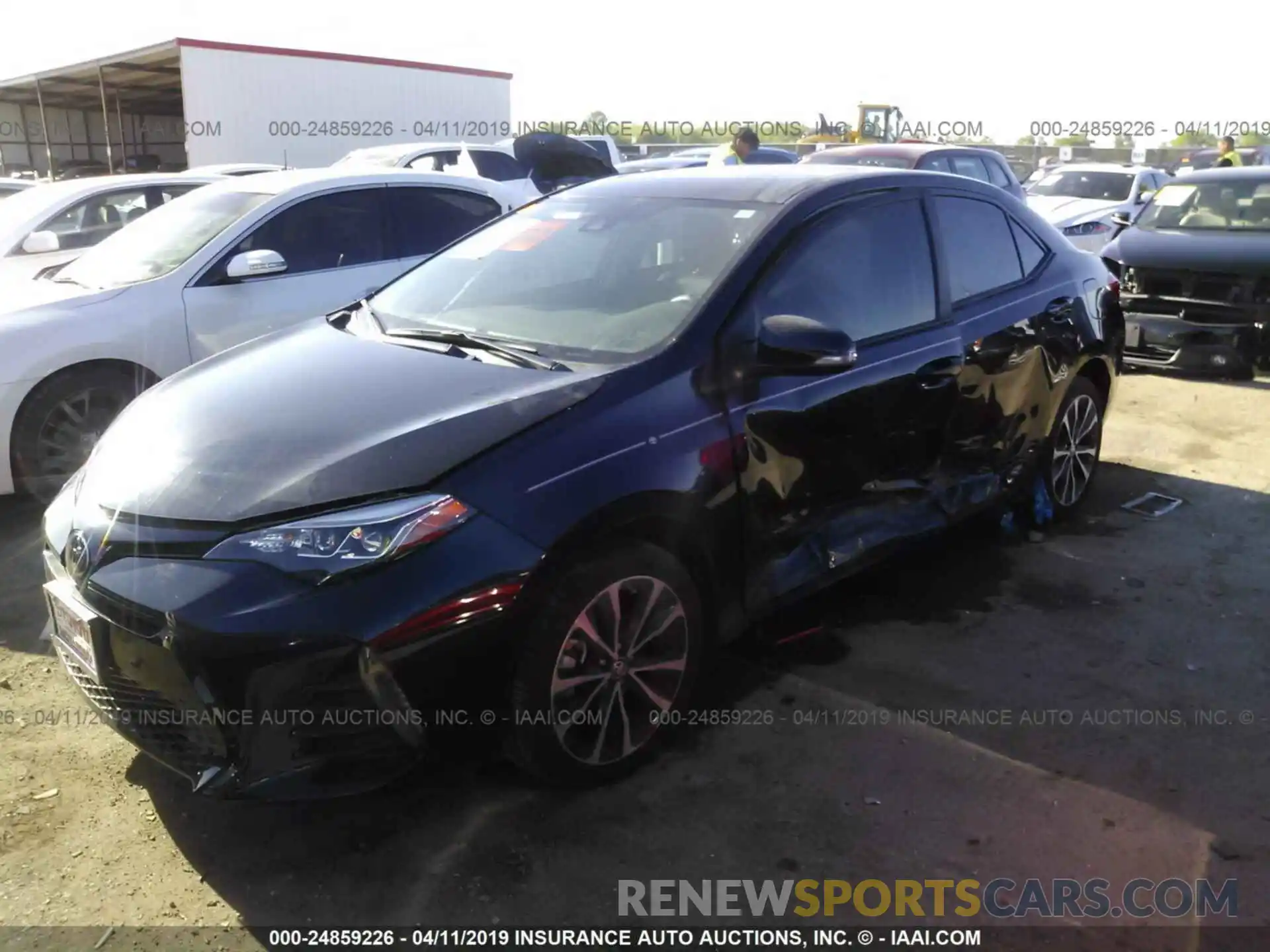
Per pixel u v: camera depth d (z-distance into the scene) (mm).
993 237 4520
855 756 3203
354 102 19391
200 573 2555
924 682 3645
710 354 3193
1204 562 4699
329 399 3059
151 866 2738
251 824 2896
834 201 3766
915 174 4219
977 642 3938
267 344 3744
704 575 3188
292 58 18469
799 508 3465
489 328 3586
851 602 4262
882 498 3828
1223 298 7871
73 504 3025
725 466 3146
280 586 2510
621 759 3057
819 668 3736
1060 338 4691
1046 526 5043
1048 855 2783
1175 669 3758
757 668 3729
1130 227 8969
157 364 5426
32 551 4793
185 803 2990
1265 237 8008
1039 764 3178
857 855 2783
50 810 2953
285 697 2488
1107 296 5168
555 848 2803
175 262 5676
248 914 2578
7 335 5027
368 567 2527
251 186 6258
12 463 5059
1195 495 5586
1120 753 3234
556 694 2824
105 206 8312
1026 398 4531
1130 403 7512
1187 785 3076
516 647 2697
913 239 4031
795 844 2826
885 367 3717
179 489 2742
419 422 2850
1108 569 4617
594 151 12711
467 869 2727
